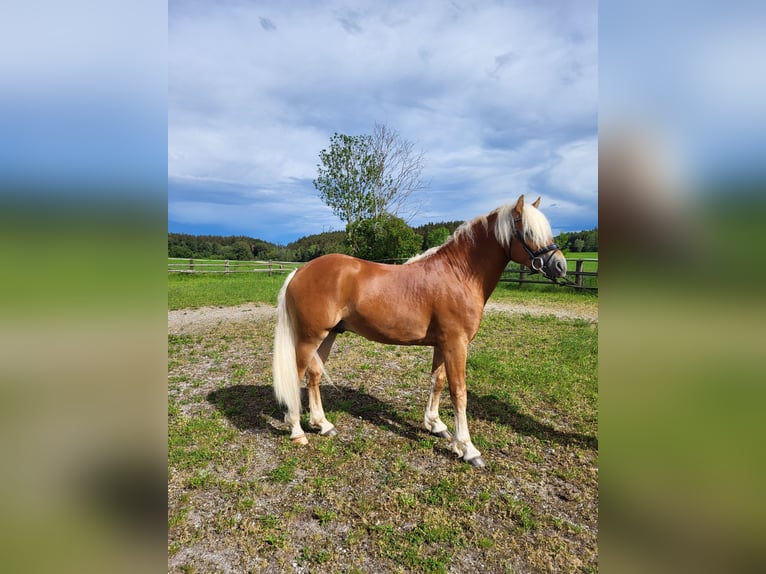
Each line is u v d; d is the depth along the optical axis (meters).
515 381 4.58
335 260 3.07
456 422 3.02
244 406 3.96
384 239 19.97
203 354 5.86
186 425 3.51
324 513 2.39
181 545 2.15
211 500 2.53
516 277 13.73
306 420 3.68
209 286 14.84
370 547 2.16
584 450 3.14
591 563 2.06
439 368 3.32
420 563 2.04
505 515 2.41
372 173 22.05
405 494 2.59
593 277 11.98
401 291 2.95
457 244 3.01
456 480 2.75
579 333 6.86
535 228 2.75
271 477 2.75
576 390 4.29
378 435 3.38
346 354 5.83
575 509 2.48
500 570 2.02
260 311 9.88
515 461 3.00
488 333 6.96
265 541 2.19
